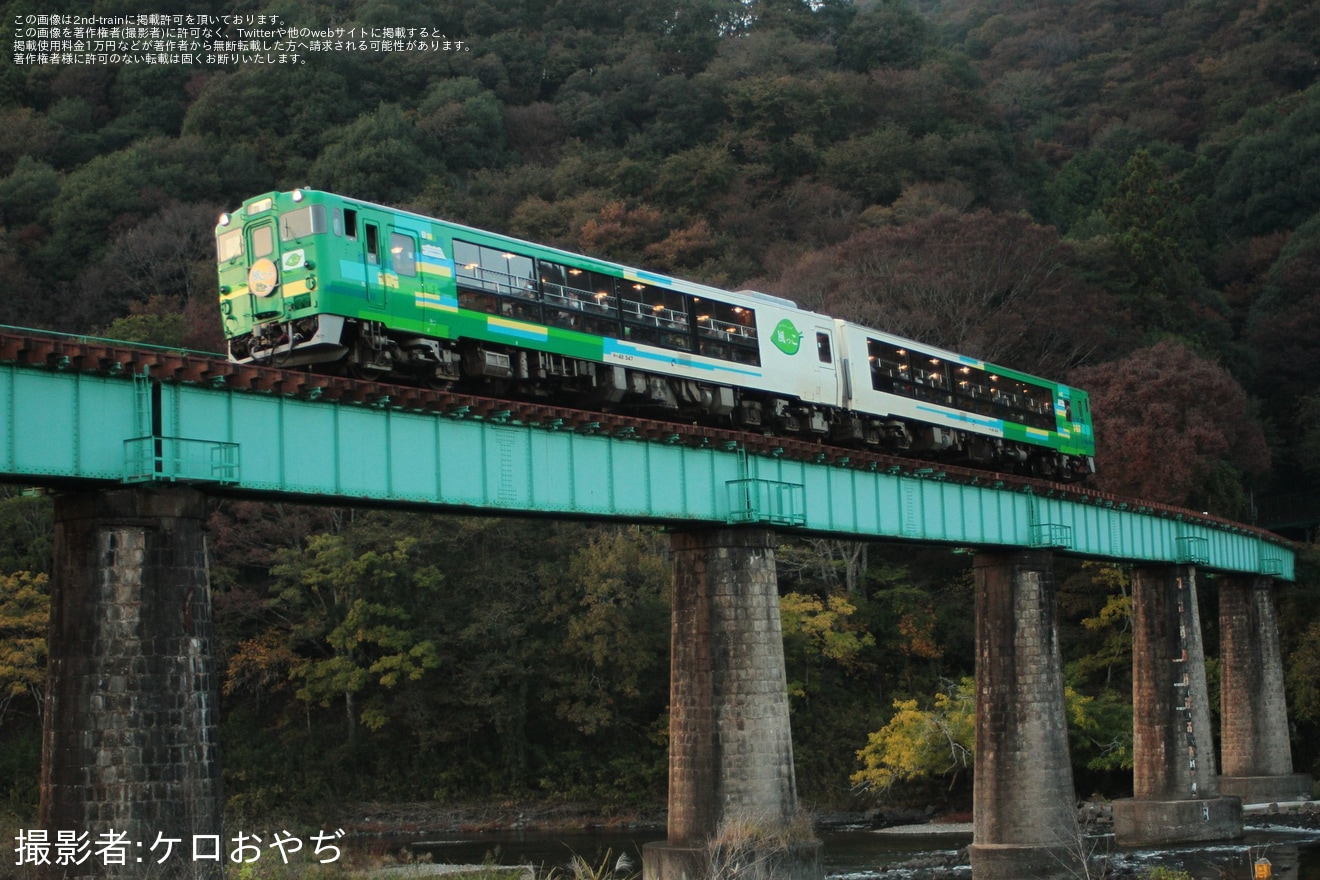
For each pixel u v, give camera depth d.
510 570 75.81
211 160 118.38
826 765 75.81
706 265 108.44
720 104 140.75
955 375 58.03
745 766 40.12
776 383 48.31
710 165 122.94
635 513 38.75
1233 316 129.62
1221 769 77.06
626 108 143.00
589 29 156.12
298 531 76.31
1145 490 84.31
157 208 110.25
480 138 130.88
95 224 107.62
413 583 74.44
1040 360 97.56
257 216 36.06
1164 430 85.00
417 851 64.25
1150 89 182.62
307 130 124.62
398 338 36.81
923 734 69.38
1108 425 86.06
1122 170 149.88
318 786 73.44
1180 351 91.12
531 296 40.06
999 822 51.09
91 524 27.75
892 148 129.00
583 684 74.44
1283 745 73.44
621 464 38.69
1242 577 75.25
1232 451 93.12
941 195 122.94
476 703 73.75
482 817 73.50
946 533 49.41
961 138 136.38
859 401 52.06
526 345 39.59
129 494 27.80
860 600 82.94
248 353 36.53
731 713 40.53
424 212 113.00
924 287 95.31
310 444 31.08
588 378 42.34
